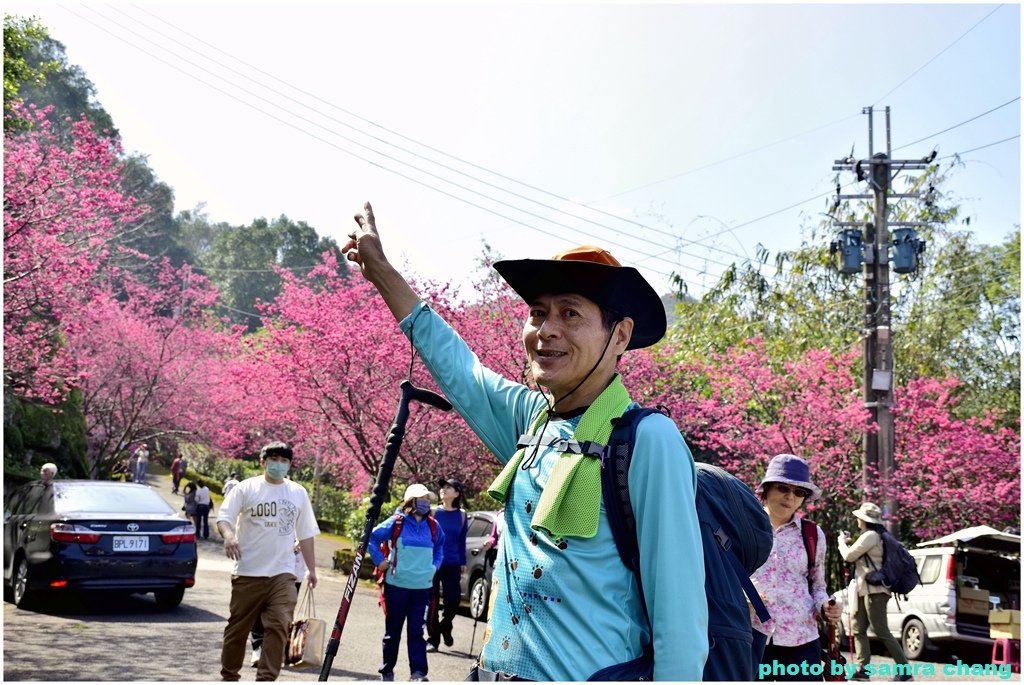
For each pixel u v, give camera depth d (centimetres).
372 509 263
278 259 5631
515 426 248
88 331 2438
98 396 2753
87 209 1375
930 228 2019
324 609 1222
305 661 643
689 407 1564
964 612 1245
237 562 646
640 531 202
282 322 1664
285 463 657
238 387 2162
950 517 1661
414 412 1567
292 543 659
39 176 1290
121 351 2675
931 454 1622
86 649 807
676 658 193
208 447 3120
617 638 201
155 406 2761
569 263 215
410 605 778
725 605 258
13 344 1554
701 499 278
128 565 1028
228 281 5366
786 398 1667
